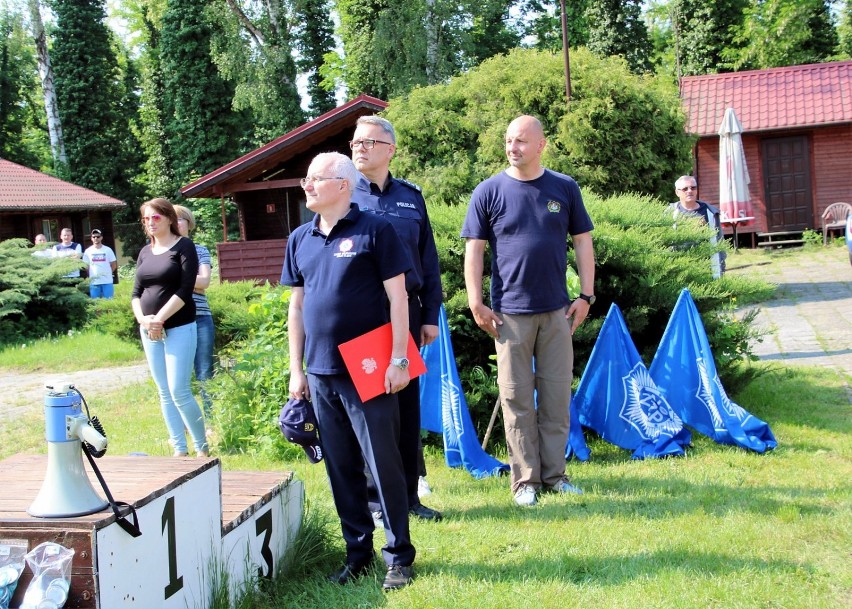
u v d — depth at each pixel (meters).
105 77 38.88
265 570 3.62
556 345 4.64
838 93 20.83
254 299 11.52
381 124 4.32
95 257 17.45
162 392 5.93
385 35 29.05
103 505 2.71
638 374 5.57
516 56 11.42
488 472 5.22
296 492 3.95
